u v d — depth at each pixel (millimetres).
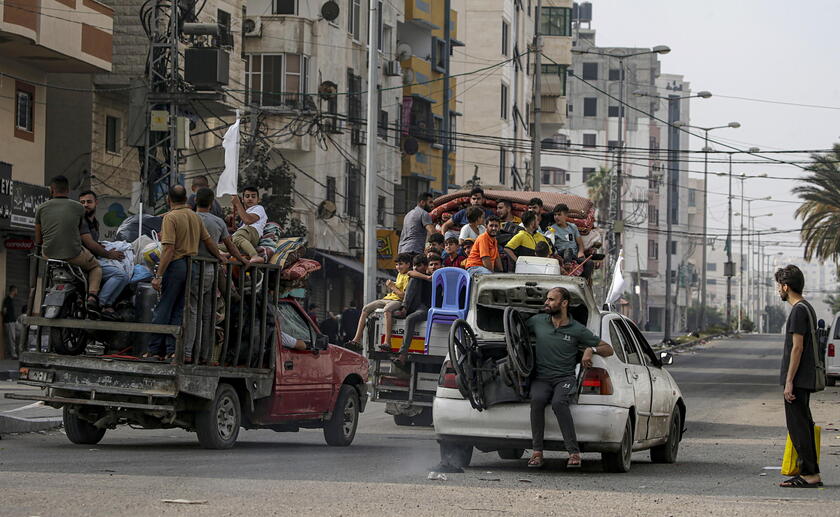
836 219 91250
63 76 53125
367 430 27172
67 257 19234
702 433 27578
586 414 16969
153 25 54094
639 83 189125
